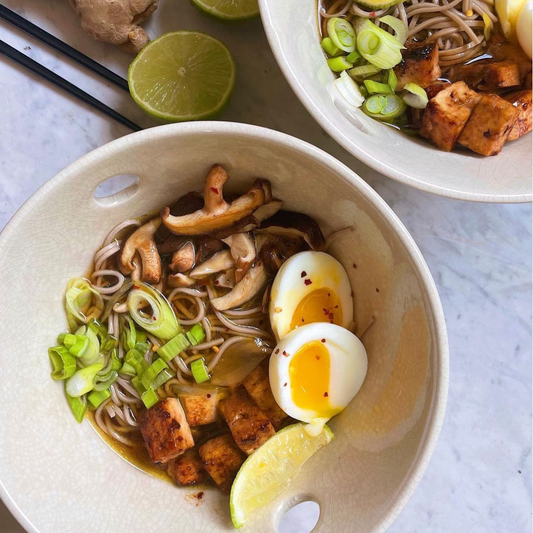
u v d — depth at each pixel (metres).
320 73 0.35
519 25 0.36
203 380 0.35
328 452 0.34
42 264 0.32
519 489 0.40
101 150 0.30
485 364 0.40
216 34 0.39
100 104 0.37
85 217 0.32
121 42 0.37
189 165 0.32
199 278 0.35
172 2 0.38
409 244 0.30
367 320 0.35
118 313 0.35
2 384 0.31
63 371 0.33
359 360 0.34
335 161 0.30
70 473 0.33
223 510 0.34
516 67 0.36
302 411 0.34
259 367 0.35
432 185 0.31
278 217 0.35
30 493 0.31
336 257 0.35
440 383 0.30
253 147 0.31
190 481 0.34
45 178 0.38
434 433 0.30
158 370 0.34
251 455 0.33
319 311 0.35
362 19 0.37
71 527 0.32
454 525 0.40
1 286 0.30
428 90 0.36
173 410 0.34
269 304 0.35
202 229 0.33
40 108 0.38
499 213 0.40
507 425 0.40
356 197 0.31
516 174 0.34
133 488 0.34
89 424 0.35
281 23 0.31
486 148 0.35
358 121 0.35
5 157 0.38
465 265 0.40
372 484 0.32
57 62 0.38
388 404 0.33
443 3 0.37
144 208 0.34
